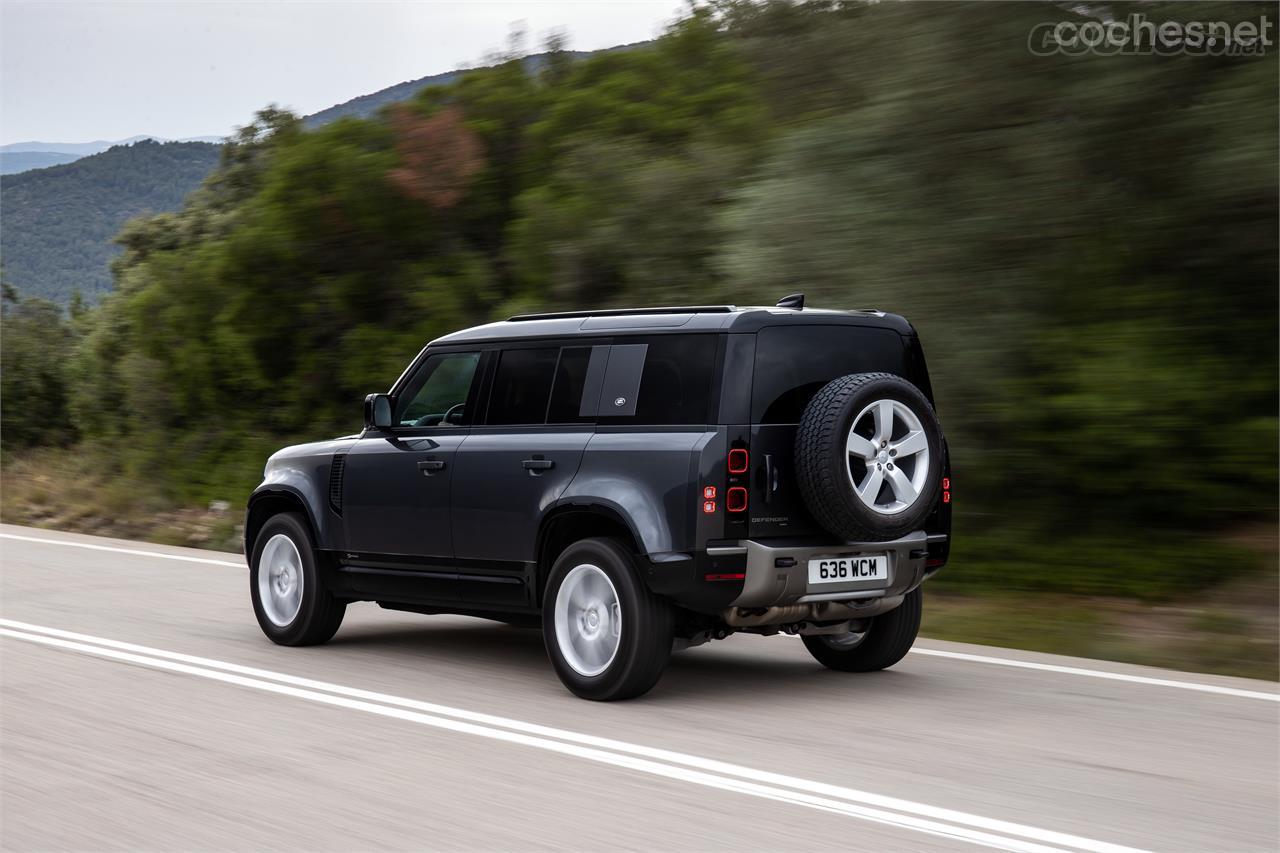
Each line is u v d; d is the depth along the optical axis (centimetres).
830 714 725
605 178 1866
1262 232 1076
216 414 2442
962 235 1144
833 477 725
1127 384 1081
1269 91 1038
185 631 1012
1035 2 1121
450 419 864
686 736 670
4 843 508
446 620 1084
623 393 771
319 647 950
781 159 1294
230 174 3178
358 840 505
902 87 1174
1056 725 698
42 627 1026
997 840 501
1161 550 1147
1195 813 537
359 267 2227
